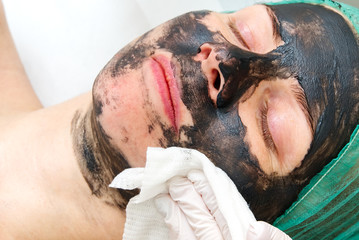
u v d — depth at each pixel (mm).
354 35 1282
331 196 1276
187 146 1143
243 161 1160
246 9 1378
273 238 1029
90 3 1968
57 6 1947
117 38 1978
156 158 1044
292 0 1537
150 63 1172
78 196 1274
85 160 1270
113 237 1272
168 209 1114
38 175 1319
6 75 1745
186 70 1144
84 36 1953
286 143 1184
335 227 1371
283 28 1262
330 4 1409
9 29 1897
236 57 1144
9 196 1299
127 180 1055
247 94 1173
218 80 1137
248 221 1033
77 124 1358
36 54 1915
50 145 1358
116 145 1161
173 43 1208
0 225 1267
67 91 1921
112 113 1150
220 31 1264
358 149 1229
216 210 1076
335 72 1215
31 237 1271
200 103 1133
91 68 1946
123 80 1167
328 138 1209
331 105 1202
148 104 1130
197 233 1084
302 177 1231
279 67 1192
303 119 1182
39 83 1901
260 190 1208
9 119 1546
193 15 1305
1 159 1379
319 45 1234
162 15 2027
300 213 1302
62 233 1274
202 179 1097
